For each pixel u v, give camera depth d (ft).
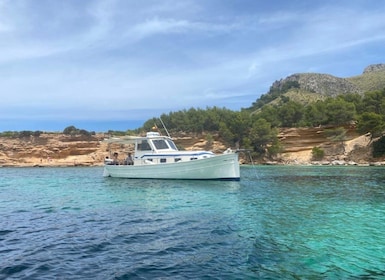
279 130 272.51
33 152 283.18
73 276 20.04
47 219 37.91
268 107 314.55
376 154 222.07
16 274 20.40
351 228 32.63
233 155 76.69
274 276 20.10
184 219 37.32
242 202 49.98
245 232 31.09
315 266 21.91
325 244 27.02
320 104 270.87
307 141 254.88
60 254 24.47
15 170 201.16
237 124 273.54
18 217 39.27
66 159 282.97
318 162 234.17
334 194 59.93
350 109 249.14
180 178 81.41
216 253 24.58
